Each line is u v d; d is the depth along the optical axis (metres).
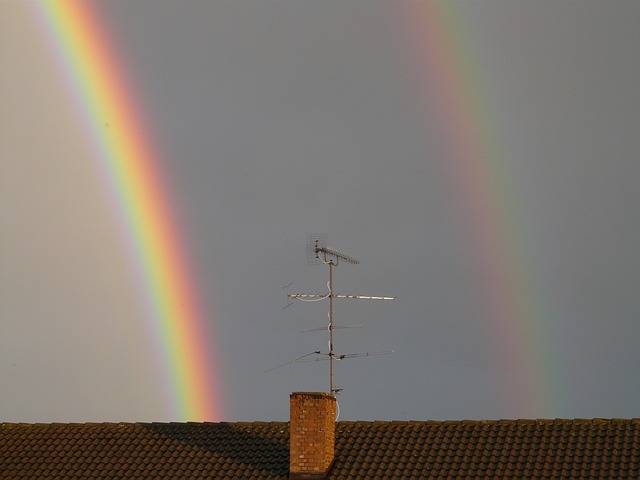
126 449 51.56
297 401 47.09
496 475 44.09
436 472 45.28
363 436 49.38
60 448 52.41
